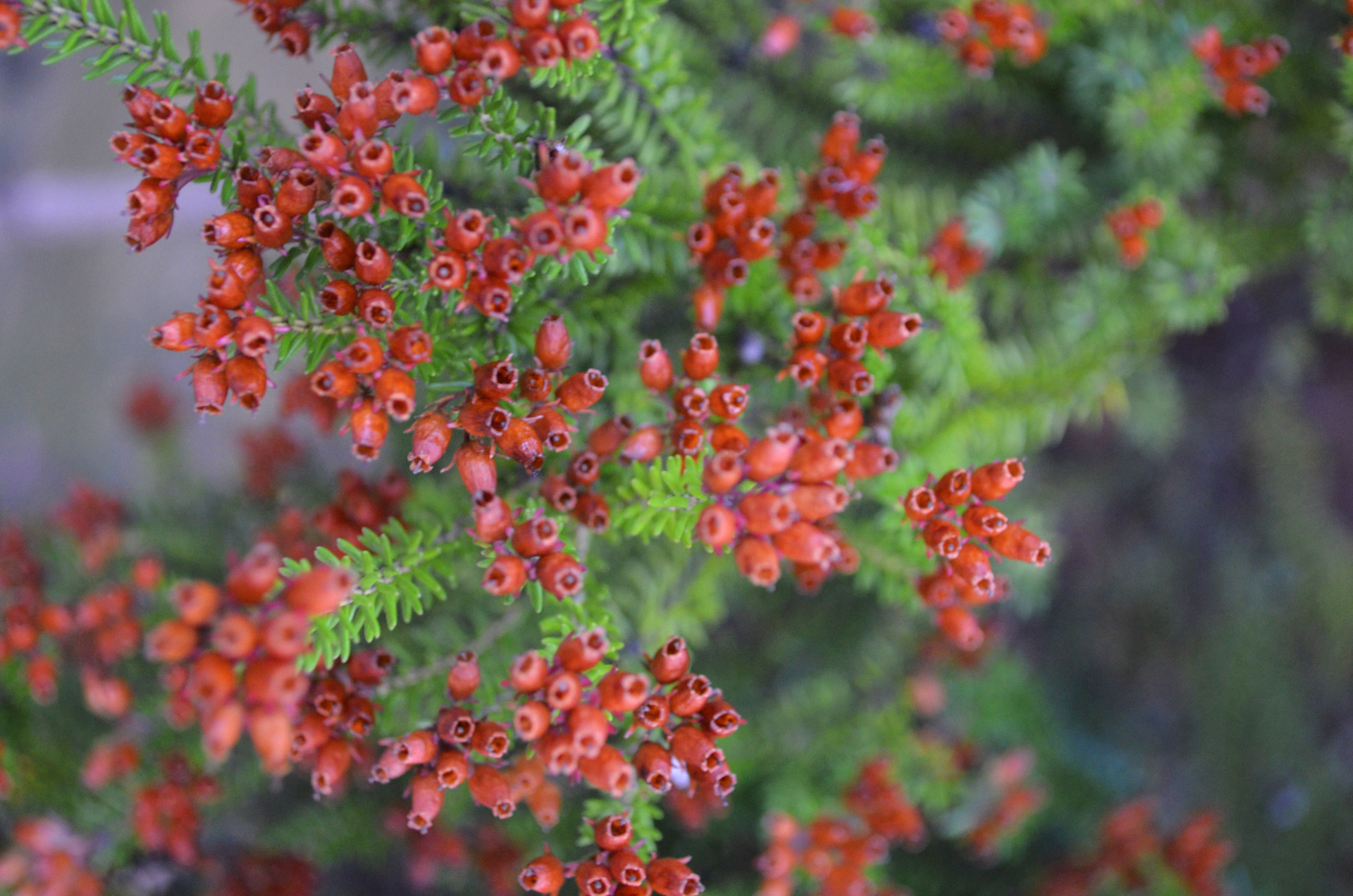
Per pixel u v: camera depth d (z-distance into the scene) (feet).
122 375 2.22
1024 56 1.11
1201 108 1.19
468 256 0.91
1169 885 1.21
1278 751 1.46
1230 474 1.57
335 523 1.02
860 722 1.22
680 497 0.94
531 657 0.90
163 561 1.21
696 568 1.08
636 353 1.05
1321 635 1.53
